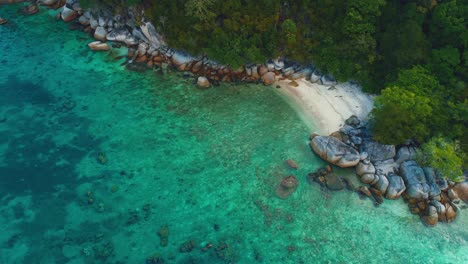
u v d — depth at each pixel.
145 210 31.78
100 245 29.66
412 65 36.47
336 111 38.62
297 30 40.12
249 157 35.53
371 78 39.06
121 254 29.22
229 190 33.28
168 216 31.48
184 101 39.97
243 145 36.41
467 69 35.56
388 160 34.66
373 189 33.28
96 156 35.38
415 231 31.28
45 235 30.17
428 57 36.59
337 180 33.75
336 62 39.38
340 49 38.88
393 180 32.94
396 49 36.59
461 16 35.47
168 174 34.22
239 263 29.09
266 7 38.66
